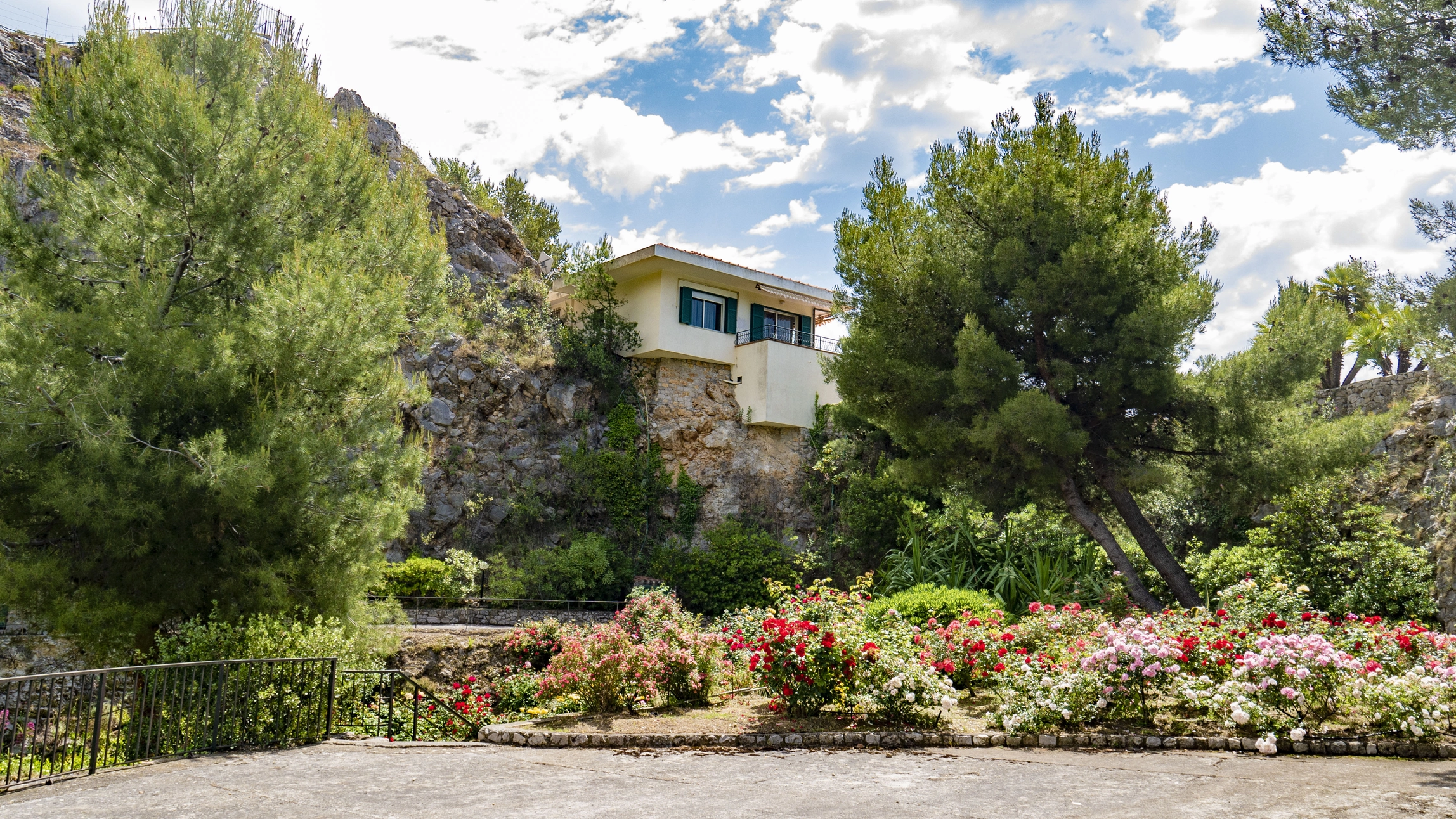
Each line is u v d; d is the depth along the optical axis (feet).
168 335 37.58
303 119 45.21
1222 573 56.29
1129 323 49.98
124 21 41.83
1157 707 30.01
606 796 20.20
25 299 39.32
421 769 24.29
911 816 17.63
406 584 66.74
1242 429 51.19
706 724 30.58
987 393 53.01
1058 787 20.58
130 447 36.55
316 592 40.34
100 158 40.70
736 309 93.35
